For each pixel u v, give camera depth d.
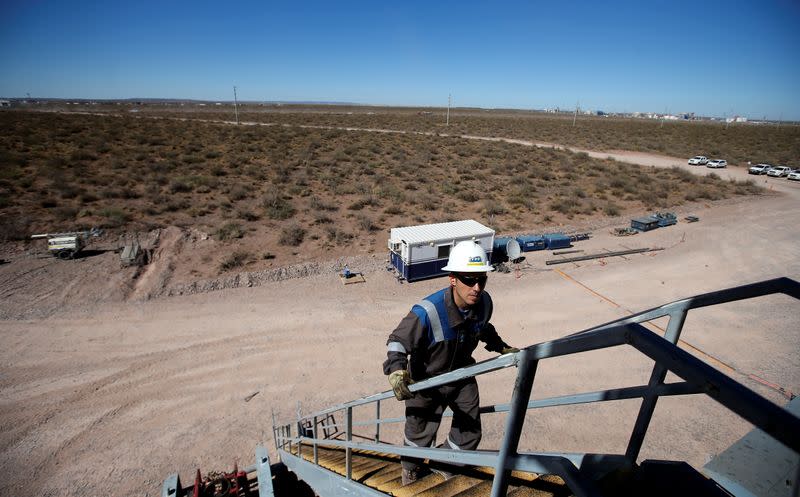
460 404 3.59
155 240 21.73
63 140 45.50
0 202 23.56
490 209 29.83
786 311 16.66
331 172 38.88
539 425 10.60
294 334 14.56
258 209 27.70
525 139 81.12
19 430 10.24
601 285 19.33
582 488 1.39
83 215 23.81
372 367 13.00
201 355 13.31
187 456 9.71
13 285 16.77
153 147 45.38
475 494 3.07
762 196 39.06
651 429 10.48
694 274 20.86
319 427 10.41
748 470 2.27
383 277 19.27
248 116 111.81
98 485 8.98
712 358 13.52
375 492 3.45
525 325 15.69
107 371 12.43
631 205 34.47
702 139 89.62
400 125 99.62
